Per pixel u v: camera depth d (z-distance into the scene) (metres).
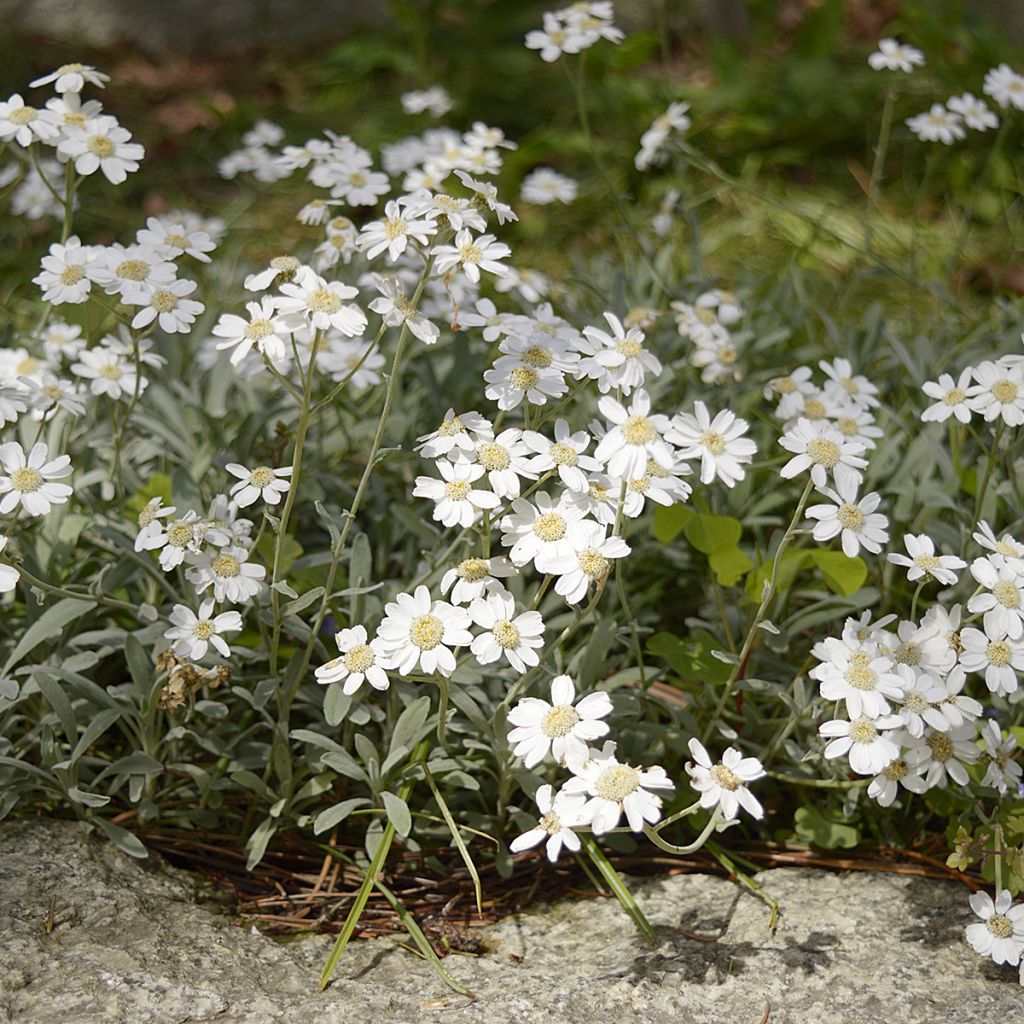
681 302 0.96
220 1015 0.77
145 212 1.40
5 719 0.83
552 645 0.80
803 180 1.49
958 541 0.87
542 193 1.00
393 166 0.99
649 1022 0.78
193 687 0.80
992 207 1.37
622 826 0.82
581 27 0.97
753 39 1.79
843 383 0.89
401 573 0.92
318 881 0.83
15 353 0.91
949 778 0.83
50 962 0.78
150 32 1.81
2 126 0.84
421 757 0.82
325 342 0.92
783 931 0.81
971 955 0.80
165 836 0.83
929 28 1.54
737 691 0.86
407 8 1.63
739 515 0.92
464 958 0.80
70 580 0.86
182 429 0.92
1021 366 0.82
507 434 0.79
